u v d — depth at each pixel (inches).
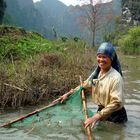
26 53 150.8
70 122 72.6
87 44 203.8
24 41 164.1
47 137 64.6
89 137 58.5
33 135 65.8
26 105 93.1
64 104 78.8
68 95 79.0
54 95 103.7
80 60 148.2
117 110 71.3
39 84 101.7
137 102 95.4
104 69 72.3
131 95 105.4
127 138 64.4
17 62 131.2
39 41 182.2
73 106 78.8
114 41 654.5
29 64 125.8
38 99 96.5
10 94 92.0
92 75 77.3
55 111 77.2
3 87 92.2
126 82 133.5
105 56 70.8
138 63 251.0
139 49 482.6
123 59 311.9
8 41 157.2
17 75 101.8
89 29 581.0
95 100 74.8
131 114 81.7
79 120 73.7
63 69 127.4
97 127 70.4
